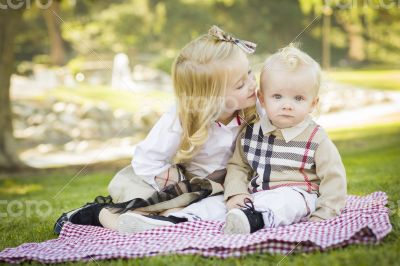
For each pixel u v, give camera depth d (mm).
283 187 1958
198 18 15516
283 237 1679
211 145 2104
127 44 15703
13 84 11453
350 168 4008
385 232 1693
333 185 1944
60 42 15797
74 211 2201
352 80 12219
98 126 8742
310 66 1971
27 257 1673
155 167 2086
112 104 9992
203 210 1979
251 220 1797
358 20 16047
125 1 16219
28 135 8500
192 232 1854
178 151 2102
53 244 1865
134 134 8680
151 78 12461
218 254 1641
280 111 1952
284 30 17125
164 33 15797
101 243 1812
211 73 1987
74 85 11945
